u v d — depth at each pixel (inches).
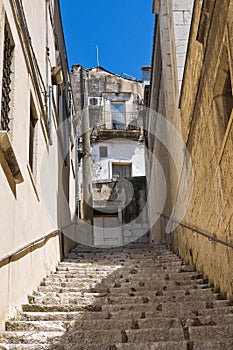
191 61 275.7
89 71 1014.4
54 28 431.5
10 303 180.2
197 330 162.9
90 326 172.9
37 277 252.4
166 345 149.6
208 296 215.5
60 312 190.9
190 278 269.7
